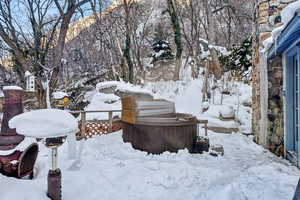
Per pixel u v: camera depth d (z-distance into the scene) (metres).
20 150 3.44
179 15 16.17
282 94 5.78
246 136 7.26
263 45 5.83
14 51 9.07
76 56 16.33
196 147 5.51
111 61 14.62
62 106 6.63
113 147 5.71
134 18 16.19
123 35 16.41
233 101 10.19
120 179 3.73
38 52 9.92
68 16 8.90
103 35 15.40
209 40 13.05
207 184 3.62
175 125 5.33
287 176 3.95
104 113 8.00
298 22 3.23
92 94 12.31
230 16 17.89
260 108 6.25
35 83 8.38
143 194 3.29
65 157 4.65
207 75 11.38
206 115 8.94
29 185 3.03
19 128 2.57
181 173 3.99
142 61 16.88
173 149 5.34
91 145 5.91
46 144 2.75
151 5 19.25
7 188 2.84
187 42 15.45
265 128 5.95
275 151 5.77
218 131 7.77
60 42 8.88
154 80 14.31
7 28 9.55
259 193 3.29
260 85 6.23
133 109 5.73
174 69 14.47
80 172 3.84
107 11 15.70
